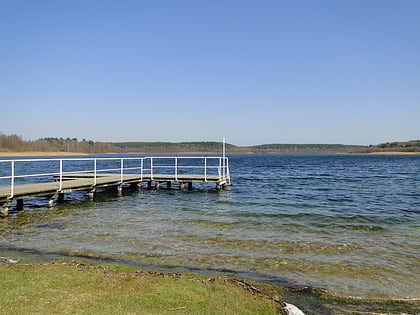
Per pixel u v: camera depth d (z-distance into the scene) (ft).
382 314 18.37
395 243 32.32
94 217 43.47
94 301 17.43
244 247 30.53
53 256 27.35
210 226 38.55
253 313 17.07
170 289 19.57
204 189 75.15
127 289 19.35
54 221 40.88
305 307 19.03
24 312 15.78
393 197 63.67
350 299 20.24
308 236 34.60
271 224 39.88
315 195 66.13
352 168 176.96
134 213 46.32
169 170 163.63
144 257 27.37
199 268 25.13
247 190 73.92
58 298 17.67
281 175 124.47
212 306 17.56
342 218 43.55
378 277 23.80
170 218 42.88
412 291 21.57
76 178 73.97
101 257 27.22
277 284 22.39
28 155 347.36
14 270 22.35
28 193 46.01
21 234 34.53
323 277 23.72
